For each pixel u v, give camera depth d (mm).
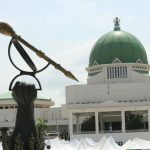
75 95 172000
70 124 161750
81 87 171875
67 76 33812
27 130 33000
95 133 156625
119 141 152000
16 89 33438
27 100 33438
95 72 178250
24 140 32688
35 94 33812
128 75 172875
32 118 33594
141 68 177500
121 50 175750
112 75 173500
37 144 32625
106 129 181125
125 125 165750
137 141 87375
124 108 159250
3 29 32438
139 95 167875
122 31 181500
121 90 169125
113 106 159500
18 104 33625
